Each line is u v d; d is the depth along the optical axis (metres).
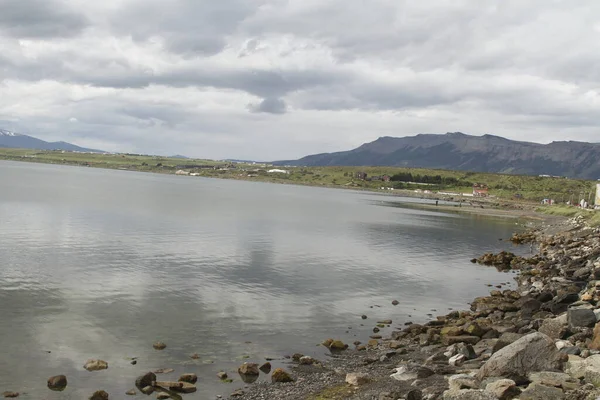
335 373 25.50
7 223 80.44
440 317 37.56
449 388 19.39
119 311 35.78
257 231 91.19
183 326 33.19
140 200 148.88
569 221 135.38
